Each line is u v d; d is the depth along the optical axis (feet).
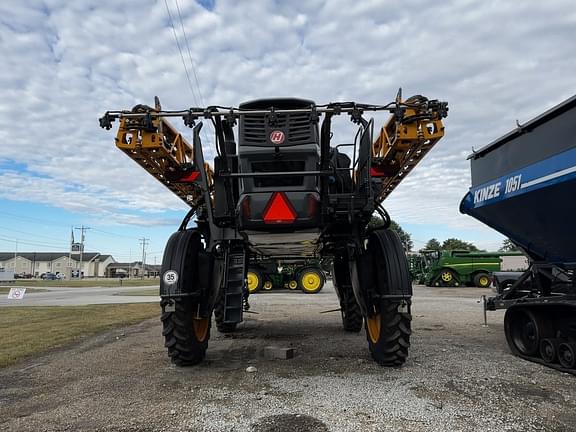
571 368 15.47
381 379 14.57
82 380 15.11
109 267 416.26
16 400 12.93
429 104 15.02
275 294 65.41
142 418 11.17
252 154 15.30
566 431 10.14
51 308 43.47
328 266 34.47
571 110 15.28
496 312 35.81
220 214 17.34
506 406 11.85
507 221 19.98
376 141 19.43
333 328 27.07
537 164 16.80
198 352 16.75
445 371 15.67
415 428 10.32
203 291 17.39
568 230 16.80
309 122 15.23
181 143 18.99
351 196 16.46
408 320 15.71
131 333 26.12
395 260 15.97
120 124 15.78
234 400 12.48
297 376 15.08
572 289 18.19
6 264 387.14
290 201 15.40
